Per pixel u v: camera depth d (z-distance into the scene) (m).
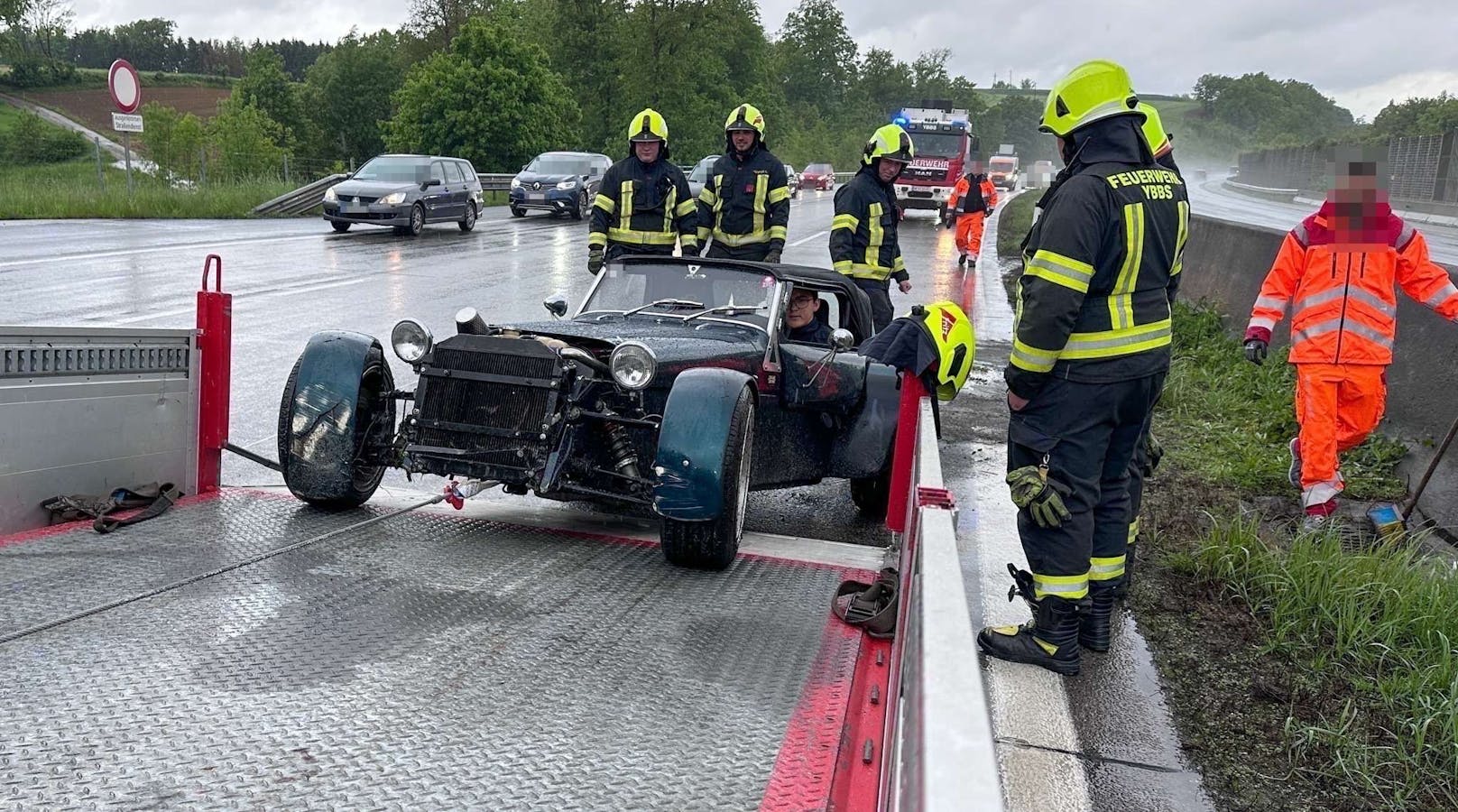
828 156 90.06
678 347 4.94
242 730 2.76
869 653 3.66
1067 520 3.82
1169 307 3.83
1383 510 5.71
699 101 63.50
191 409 5.07
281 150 50.75
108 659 3.15
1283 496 6.55
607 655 3.45
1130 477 4.51
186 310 10.51
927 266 19.44
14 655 3.13
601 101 63.50
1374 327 5.53
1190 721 3.72
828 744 2.91
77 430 4.49
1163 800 3.20
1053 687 3.87
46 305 10.34
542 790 2.56
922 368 4.07
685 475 4.25
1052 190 3.70
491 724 2.90
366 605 3.74
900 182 32.62
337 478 4.75
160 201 23.64
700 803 2.55
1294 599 4.60
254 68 80.50
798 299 5.99
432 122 45.50
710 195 8.32
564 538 4.82
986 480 6.60
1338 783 3.36
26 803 2.35
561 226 26.30
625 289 5.98
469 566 4.28
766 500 6.33
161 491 4.81
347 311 11.38
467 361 4.70
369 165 23.06
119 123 23.11
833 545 5.05
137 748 2.63
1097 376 3.70
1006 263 20.81
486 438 4.58
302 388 4.79
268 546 4.32
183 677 3.06
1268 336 5.78
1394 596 4.50
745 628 3.78
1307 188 65.25
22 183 23.41
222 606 3.62
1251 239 11.53
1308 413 5.67
